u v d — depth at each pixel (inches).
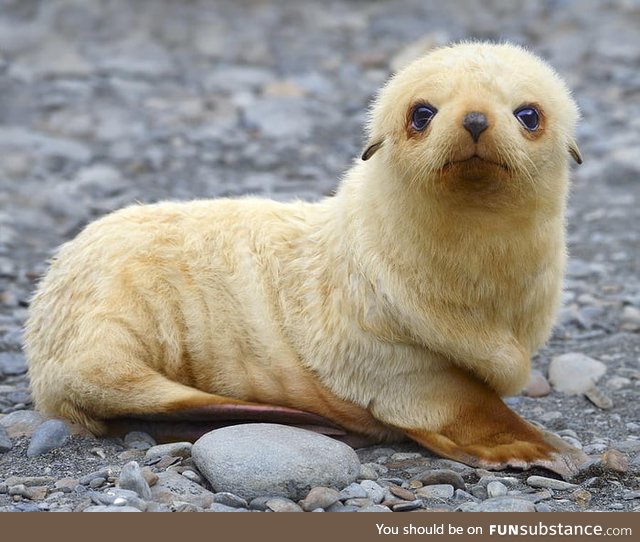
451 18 1429.6
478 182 366.3
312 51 1291.8
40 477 385.1
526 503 363.3
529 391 506.0
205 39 1339.8
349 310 408.2
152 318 419.8
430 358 405.1
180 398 409.7
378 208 402.0
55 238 768.9
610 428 466.3
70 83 1130.7
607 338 580.7
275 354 419.5
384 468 400.8
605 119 1043.3
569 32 1341.0
